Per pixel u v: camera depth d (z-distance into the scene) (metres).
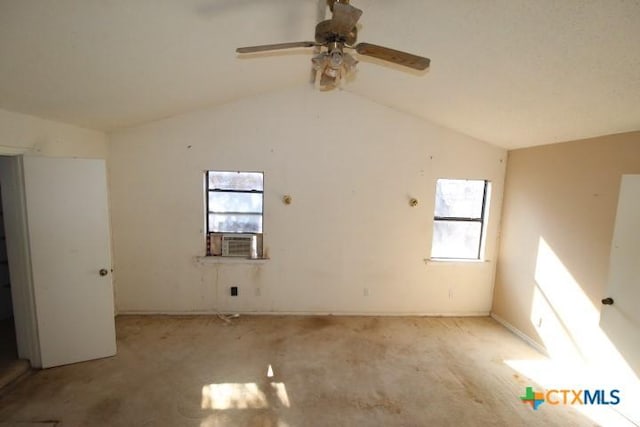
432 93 3.00
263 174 3.79
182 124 3.65
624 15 1.37
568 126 2.69
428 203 3.90
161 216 3.75
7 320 3.53
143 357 2.99
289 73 3.24
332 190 3.83
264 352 3.12
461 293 4.02
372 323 3.81
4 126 2.39
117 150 3.61
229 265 3.88
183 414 2.28
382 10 1.90
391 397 2.52
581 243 2.84
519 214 3.63
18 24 1.45
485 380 2.76
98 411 2.29
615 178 2.55
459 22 1.80
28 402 2.36
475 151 3.84
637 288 2.28
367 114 3.76
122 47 1.90
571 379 2.77
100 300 2.90
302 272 3.94
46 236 2.64
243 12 1.83
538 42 1.74
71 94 2.38
